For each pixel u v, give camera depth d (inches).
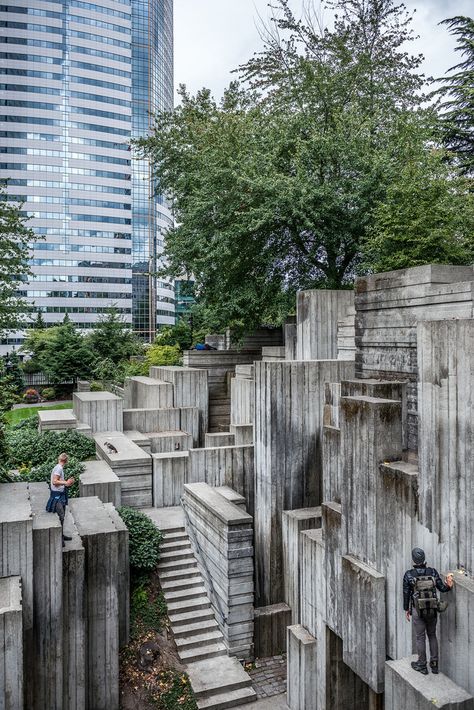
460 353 281.1
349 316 615.8
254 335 999.0
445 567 291.1
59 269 3139.8
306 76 814.5
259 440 575.5
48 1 3024.1
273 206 722.8
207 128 899.4
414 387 382.6
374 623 334.3
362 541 358.9
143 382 924.0
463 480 279.0
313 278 874.1
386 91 865.5
